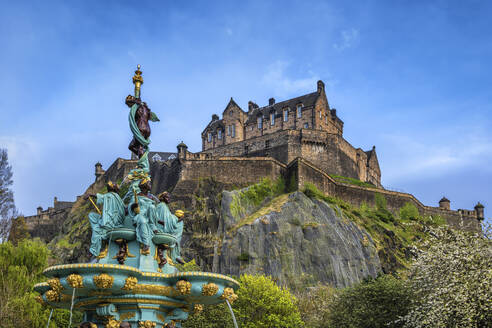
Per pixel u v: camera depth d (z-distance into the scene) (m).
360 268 75.75
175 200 84.38
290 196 82.12
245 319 46.88
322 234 76.00
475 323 24.22
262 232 75.69
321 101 108.56
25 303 31.31
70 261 86.81
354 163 109.25
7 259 36.12
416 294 31.66
